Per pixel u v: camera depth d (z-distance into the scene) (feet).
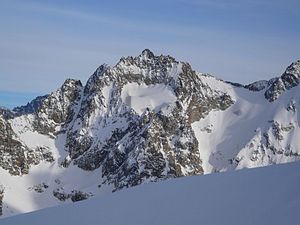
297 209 104.94
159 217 124.16
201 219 115.55
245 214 111.24
